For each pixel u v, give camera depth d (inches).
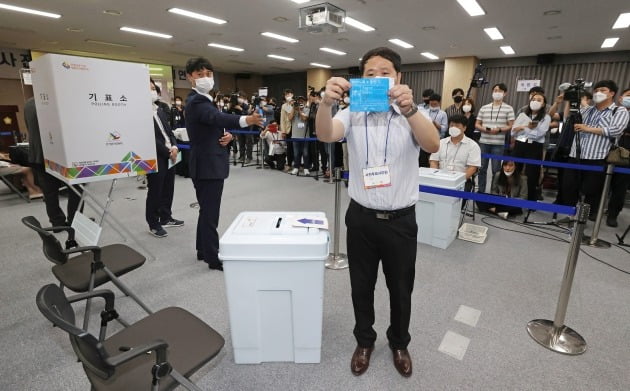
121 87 80.4
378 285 86.0
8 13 233.5
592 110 128.2
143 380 39.4
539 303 79.0
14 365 59.1
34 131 107.1
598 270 95.5
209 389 54.4
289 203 163.8
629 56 332.5
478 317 73.6
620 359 61.6
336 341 66.0
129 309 75.8
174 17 246.8
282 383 55.8
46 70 72.7
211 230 90.4
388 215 49.3
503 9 215.9
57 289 39.4
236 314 55.9
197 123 82.3
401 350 58.0
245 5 219.8
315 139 215.2
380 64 45.3
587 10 211.2
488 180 220.7
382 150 47.7
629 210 153.8
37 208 149.1
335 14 210.4
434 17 238.5
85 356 33.8
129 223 131.7
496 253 106.3
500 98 158.6
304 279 53.5
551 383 56.1
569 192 136.4
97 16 242.5
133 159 85.2
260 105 284.2
